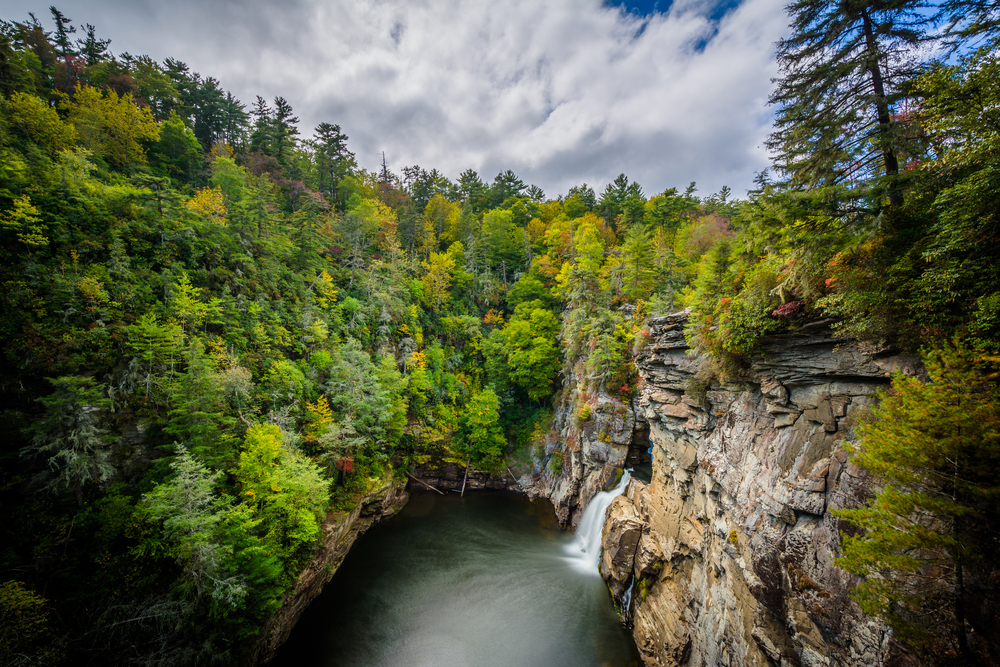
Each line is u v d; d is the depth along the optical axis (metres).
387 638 22.94
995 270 8.30
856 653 10.76
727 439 18.78
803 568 12.95
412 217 64.81
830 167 12.80
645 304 39.06
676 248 50.94
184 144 44.72
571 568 30.19
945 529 8.97
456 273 61.22
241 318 31.25
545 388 49.12
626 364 36.81
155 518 17.59
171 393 23.41
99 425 20.81
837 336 12.88
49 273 21.97
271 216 41.50
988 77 7.55
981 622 8.09
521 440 48.78
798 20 13.30
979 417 7.28
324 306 41.78
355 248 50.38
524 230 69.94
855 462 9.23
